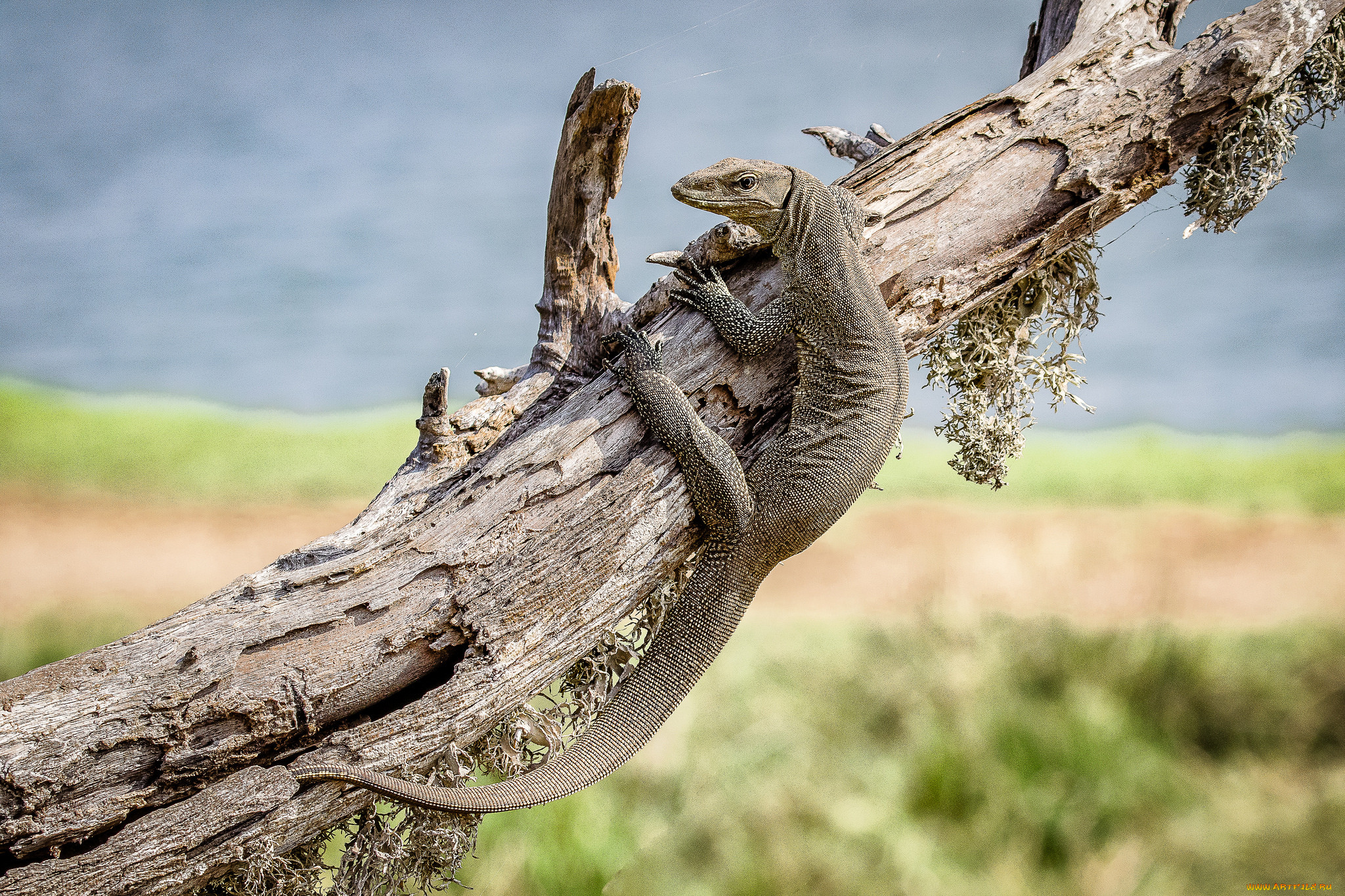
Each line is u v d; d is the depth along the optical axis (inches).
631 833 424.2
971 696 496.4
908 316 253.3
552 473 221.6
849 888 398.3
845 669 527.5
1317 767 464.4
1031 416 279.7
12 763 181.5
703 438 229.5
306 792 196.9
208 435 1027.3
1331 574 662.5
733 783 446.6
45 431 1012.5
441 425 246.5
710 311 241.6
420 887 220.4
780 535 238.5
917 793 448.1
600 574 219.6
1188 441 975.6
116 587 676.7
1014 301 271.7
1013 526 767.7
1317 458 903.7
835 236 243.6
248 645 201.3
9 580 678.5
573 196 250.2
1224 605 612.4
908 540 747.4
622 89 229.5
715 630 237.8
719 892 399.2
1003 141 252.7
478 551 213.9
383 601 209.5
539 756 244.7
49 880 179.0
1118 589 641.6
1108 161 248.8
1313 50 278.5
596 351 250.7
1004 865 409.7
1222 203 266.7
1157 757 461.1
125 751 190.1
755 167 253.3
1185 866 403.9
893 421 246.2
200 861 187.3
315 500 858.1
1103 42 263.6
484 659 208.8
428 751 205.6
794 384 250.1
